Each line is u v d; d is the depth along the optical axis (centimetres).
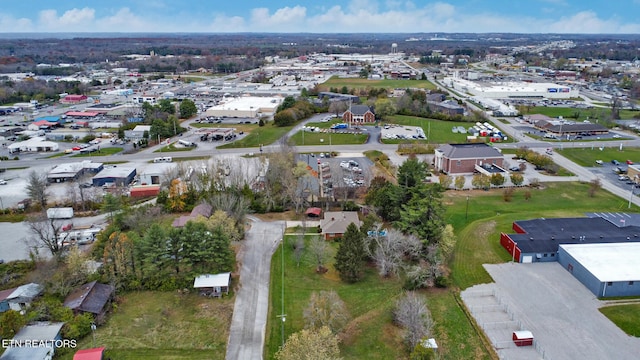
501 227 9650
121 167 13712
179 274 7644
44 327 6153
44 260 8181
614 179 13075
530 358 5891
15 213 10550
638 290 7138
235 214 9350
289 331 6469
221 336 6362
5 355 5644
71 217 10350
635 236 8644
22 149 16062
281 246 8950
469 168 13512
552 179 13088
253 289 7506
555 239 8450
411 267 7700
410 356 5862
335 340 5653
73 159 15075
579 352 5944
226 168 12469
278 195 11000
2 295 6925
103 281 7338
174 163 14038
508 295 7238
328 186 11981
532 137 18050
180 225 9050
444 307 7000
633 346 6038
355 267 7650
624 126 19612
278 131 18612
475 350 6075
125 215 9588
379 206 9769
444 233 8119
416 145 15712
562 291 7325
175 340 6259
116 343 6159
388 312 6894
